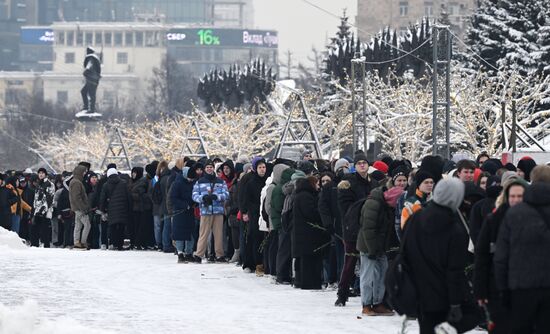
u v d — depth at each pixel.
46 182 69.00
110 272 46.78
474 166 30.78
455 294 21.38
